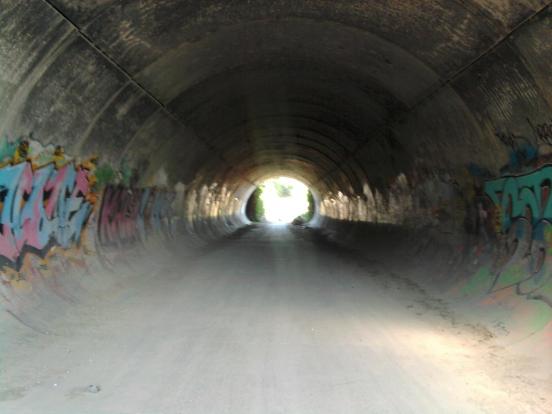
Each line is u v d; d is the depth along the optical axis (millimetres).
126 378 5914
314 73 14336
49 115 8875
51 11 7156
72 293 9734
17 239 8586
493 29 7559
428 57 9742
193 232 24734
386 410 5102
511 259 9477
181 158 19031
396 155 16469
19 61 7309
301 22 10727
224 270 15578
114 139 12047
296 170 41125
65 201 10414
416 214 16031
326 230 37344
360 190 24781
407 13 8742
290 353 6980
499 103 8930
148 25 9117
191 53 11312
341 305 10375
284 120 22031
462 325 8773
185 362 6527
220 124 19406
